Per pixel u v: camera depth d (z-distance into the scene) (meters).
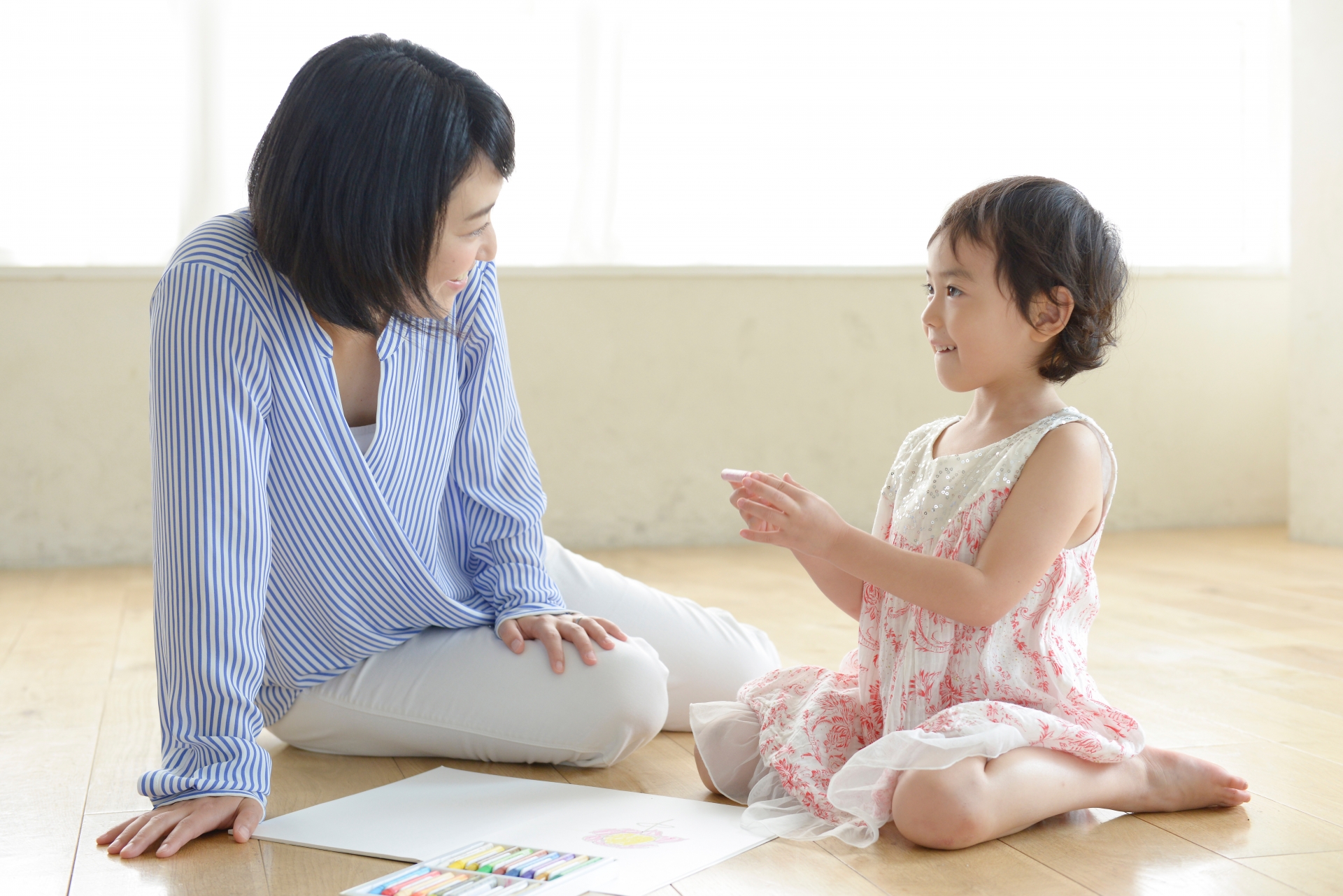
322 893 1.11
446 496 1.67
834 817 1.29
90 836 1.30
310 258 1.25
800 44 4.27
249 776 1.29
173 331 1.30
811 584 3.31
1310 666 2.16
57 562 3.85
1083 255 1.33
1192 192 4.58
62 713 1.91
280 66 3.95
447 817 1.33
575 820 1.32
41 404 3.83
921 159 4.37
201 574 1.27
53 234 3.83
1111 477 1.37
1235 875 1.15
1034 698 1.33
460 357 1.62
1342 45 3.92
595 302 4.18
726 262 4.28
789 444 4.33
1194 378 4.56
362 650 1.56
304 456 1.41
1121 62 4.49
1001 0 4.38
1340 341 3.96
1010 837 1.26
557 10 4.12
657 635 1.76
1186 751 1.61
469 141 1.26
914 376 4.39
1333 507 4.01
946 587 1.26
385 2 4.01
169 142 3.89
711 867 1.17
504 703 1.54
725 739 1.41
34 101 3.80
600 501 4.23
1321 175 3.98
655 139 4.22
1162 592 3.05
